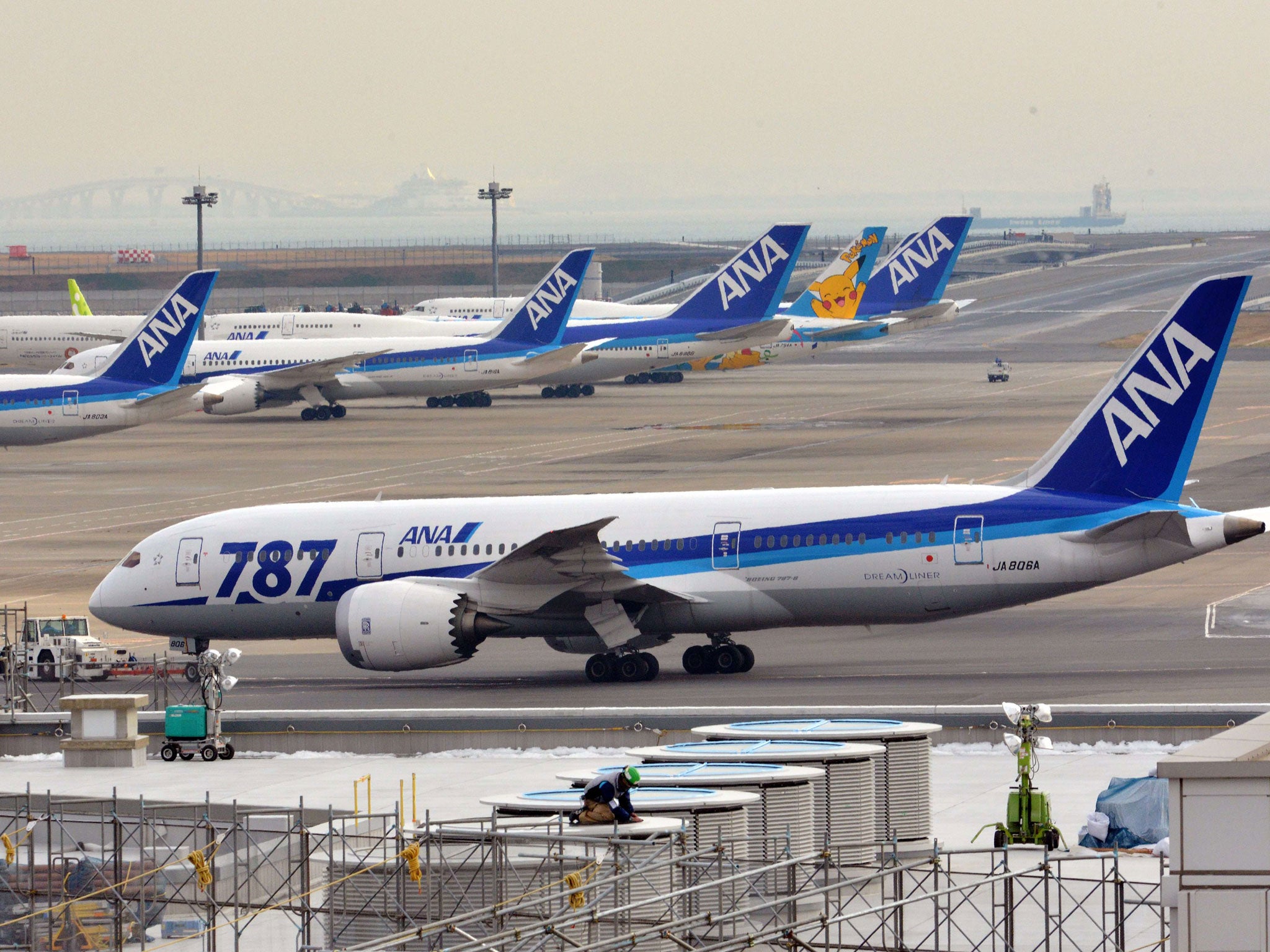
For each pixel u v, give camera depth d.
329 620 189.62
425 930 75.31
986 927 89.50
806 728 111.88
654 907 81.50
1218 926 61.22
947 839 108.69
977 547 173.38
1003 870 85.94
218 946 95.00
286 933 96.38
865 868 99.69
